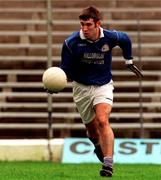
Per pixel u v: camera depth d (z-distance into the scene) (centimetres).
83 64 2150
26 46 4469
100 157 2323
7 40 4522
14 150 3394
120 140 3281
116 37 2134
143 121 4144
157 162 3186
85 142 3306
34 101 4241
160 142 3266
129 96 4244
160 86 4303
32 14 4631
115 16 4634
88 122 2255
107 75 2166
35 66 4412
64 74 2091
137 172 2459
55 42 4481
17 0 4669
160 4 4688
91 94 2161
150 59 4406
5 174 2331
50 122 3469
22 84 4303
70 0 4653
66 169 2655
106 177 2055
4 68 4406
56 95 4203
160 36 4522
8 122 4147
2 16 4619
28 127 4091
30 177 2200
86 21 2080
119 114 4159
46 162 3288
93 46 2127
